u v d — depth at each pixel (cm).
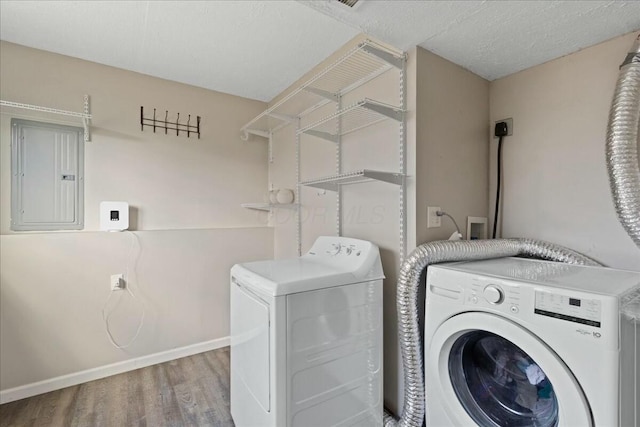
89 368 217
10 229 198
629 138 129
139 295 237
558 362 94
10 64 199
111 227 226
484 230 199
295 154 268
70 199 217
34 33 189
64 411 182
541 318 98
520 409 113
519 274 118
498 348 120
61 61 215
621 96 132
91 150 225
